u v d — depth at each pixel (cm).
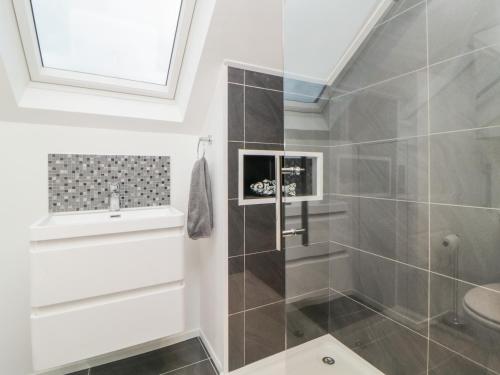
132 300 130
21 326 141
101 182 157
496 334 95
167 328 138
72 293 117
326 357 159
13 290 139
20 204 139
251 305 157
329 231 161
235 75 147
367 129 136
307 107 148
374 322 139
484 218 96
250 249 155
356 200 145
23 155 139
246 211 154
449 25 102
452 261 106
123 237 128
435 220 111
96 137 155
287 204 150
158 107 167
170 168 175
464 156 100
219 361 156
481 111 95
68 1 132
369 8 125
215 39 131
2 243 136
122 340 128
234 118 148
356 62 137
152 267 133
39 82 139
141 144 167
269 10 127
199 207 154
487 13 92
